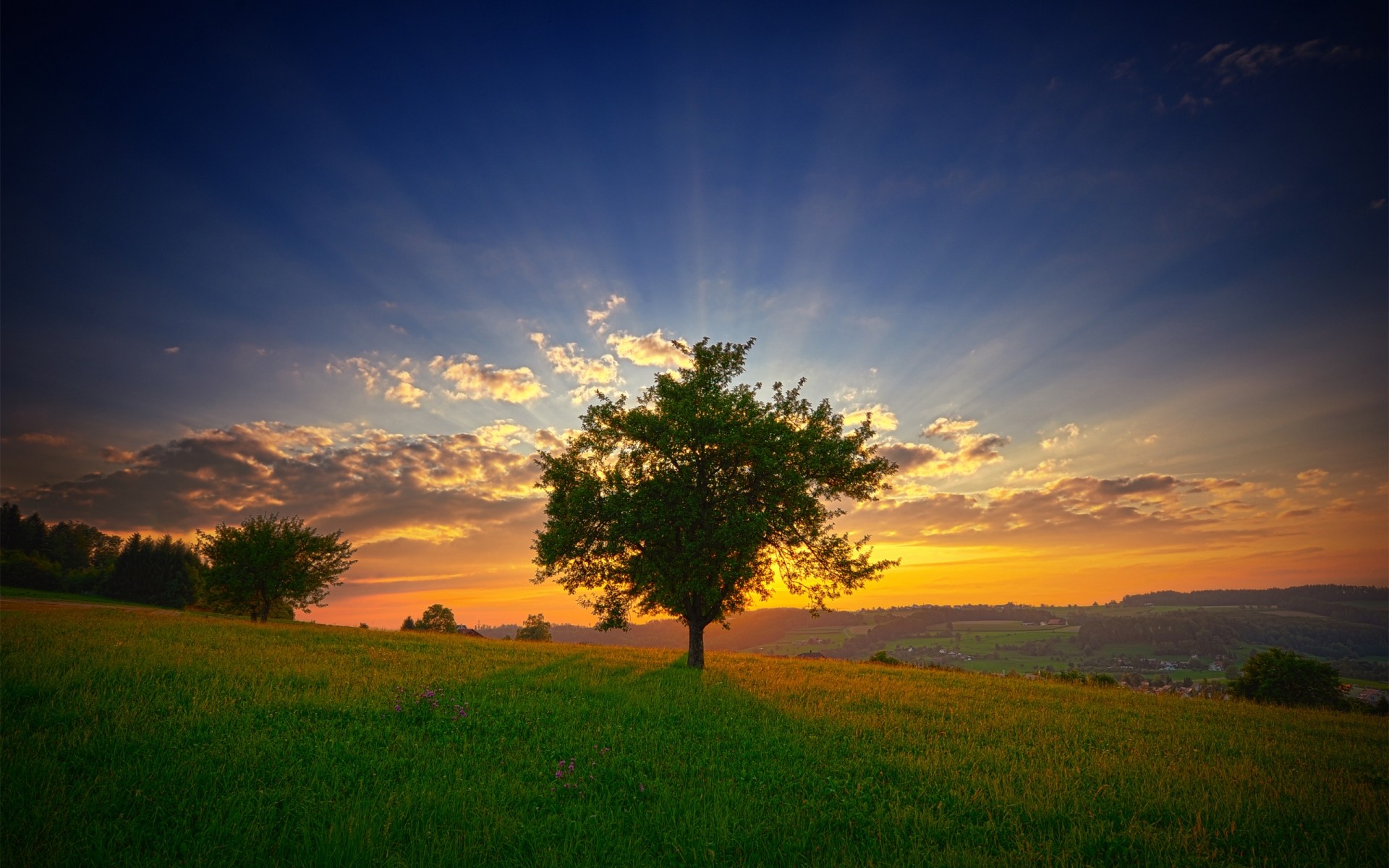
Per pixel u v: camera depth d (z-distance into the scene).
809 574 27.05
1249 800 9.55
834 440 25.69
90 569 139.75
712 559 23.77
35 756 8.16
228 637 25.19
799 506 24.41
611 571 26.08
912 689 21.52
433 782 8.66
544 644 36.06
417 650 25.61
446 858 6.35
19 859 5.79
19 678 12.66
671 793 8.76
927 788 9.68
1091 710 19.30
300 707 12.36
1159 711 19.86
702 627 25.39
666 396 26.50
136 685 13.02
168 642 21.16
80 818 6.62
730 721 13.98
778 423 25.19
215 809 7.19
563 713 13.67
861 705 17.28
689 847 7.05
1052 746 13.14
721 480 24.98
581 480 26.09
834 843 7.42
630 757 10.56
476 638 37.34
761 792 9.12
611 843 7.05
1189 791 10.05
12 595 80.44
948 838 7.60
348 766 9.02
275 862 6.09
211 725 10.45
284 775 8.41
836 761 10.99
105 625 26.12
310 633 31.00
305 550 49.34
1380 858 7.53
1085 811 8.80
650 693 17.41
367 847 6.35
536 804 8.20
